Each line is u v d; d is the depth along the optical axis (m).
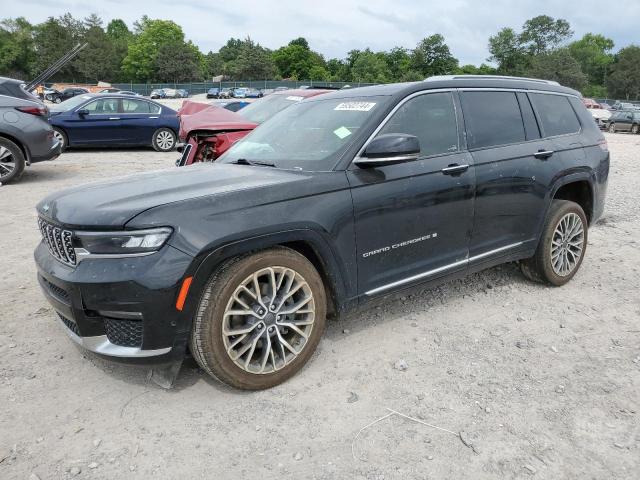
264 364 3.04
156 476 2.44
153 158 13.58
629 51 97.62
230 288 2.84
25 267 5.15
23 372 3.28
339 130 3.60
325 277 3.31
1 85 9.38
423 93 3.82
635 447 2.63
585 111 5.18
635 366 3.41
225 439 2.69
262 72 104.50
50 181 9.80
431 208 3.67
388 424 2.81
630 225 7.06
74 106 13.97
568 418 2.86
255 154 3.84
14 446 2.61
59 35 98.44
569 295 4.61
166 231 2.68
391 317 4.12
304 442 2.67
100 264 2.71
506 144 4.24
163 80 103.62
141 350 2.74
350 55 112.62
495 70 114.00
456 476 2.44
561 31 110.56
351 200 3.27
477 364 3.42
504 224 4.23
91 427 2.77
